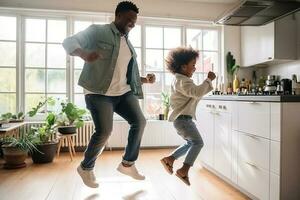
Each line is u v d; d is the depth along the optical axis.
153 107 4.16
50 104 3.71
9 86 3.76
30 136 3.21
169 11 3.97
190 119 2.05
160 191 2.22
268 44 3.33
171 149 3.96
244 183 2.08
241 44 4.07
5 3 3.56
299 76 3.23
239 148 2.15
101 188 2.28
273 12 2.50
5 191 2.22
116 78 2.07
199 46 4.25
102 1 3.77
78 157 3.51
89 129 3.78
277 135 1.69
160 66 4.16
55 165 3.08
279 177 1.67
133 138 2.21
